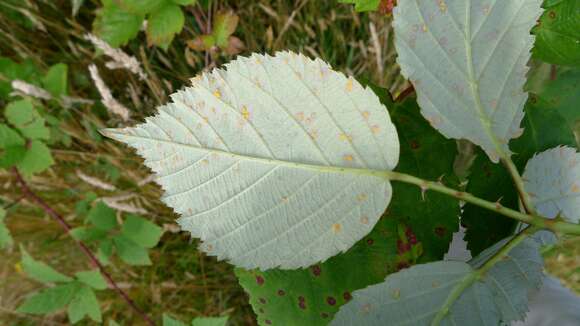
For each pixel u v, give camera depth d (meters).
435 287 0.13
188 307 0.47
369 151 0.13
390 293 0.13
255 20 0.43
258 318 0.17
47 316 0.45
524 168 0.15
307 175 0.13
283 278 0.17
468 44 0.13
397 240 0.16
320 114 0.12
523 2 0.12
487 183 0.15
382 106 0.12
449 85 0.13
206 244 0.13
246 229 0.13
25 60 0.42
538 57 0.17
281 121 0.12
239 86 0.12
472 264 0.14
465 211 0.16
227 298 0.48
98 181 0.39
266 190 0.13
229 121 0.12
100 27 0.35
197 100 0.12
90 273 0.33
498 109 0.13
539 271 0.12
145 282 0.47
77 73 0.45
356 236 0.13
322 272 0.17
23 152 0.34
